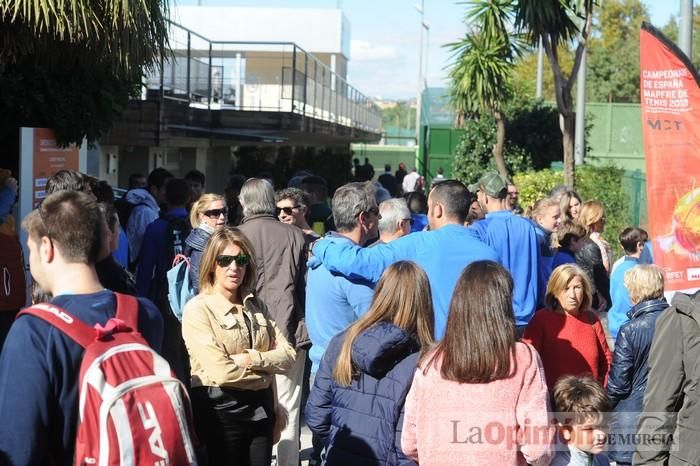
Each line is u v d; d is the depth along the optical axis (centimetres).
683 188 694
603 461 435
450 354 369
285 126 1741
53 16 626
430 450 373
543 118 2488
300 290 635
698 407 444
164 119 1374
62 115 839
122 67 707
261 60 1792
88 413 291
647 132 704
